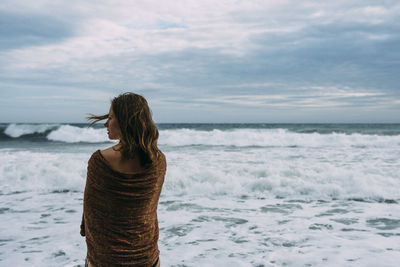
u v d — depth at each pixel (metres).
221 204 6.11
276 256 3.67
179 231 4.61
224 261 3.54
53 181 7.69
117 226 1.45
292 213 5.49
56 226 4.81
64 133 22.75
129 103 1.50
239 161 10.55
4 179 7.89
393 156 12.06
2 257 3.67
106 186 1.41
